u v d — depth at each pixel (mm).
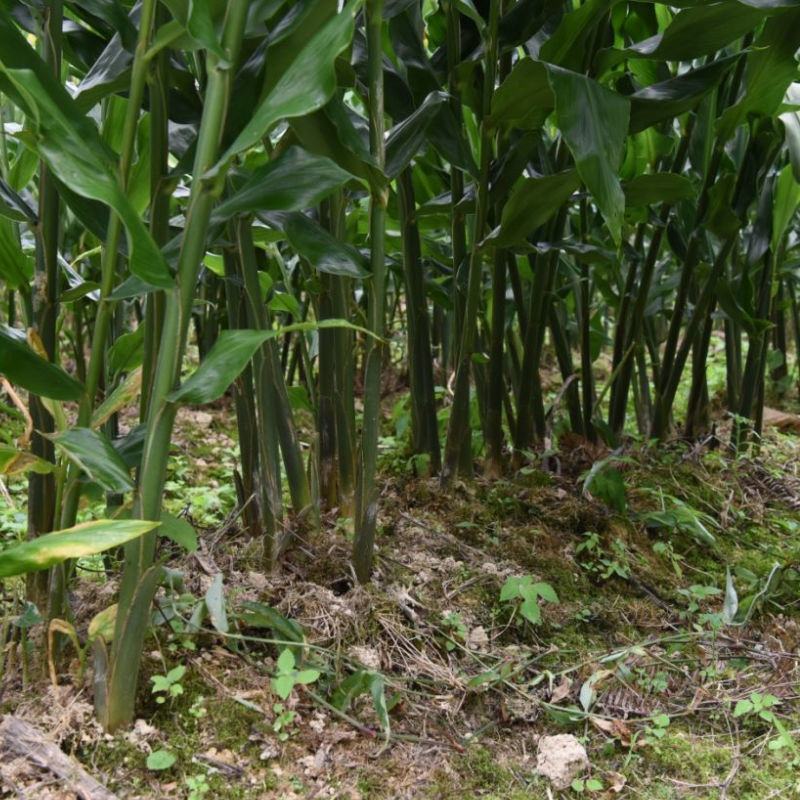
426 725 1314
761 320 2293
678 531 1966
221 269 1987
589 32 1637
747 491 2293
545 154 1873
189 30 898
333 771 1195
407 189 1804
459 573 1654
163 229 1273
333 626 1430
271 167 1062
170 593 1408
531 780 1238
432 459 1996
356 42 1570
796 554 1960
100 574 1532
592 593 1717
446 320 2838
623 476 2154
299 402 1895
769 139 2066
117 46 1292
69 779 1082
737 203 2139
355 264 1332
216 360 970
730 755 1298
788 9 1631
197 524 1863
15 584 1398
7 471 1060
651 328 2566
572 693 1432
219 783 1143
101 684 1156
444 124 1585
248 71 1183
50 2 1198
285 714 1234
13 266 1245
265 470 1528
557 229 1945
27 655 1251
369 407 1455
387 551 1676
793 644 1602
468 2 1633
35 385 1052
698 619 1658
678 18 1500
